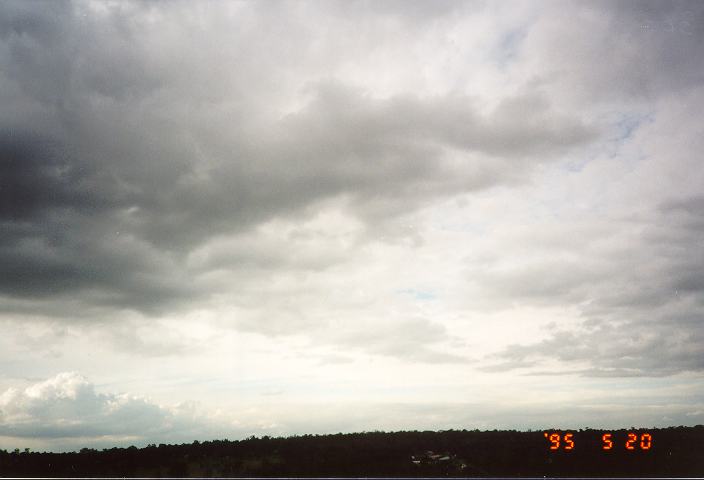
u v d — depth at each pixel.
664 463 142.00
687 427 159.38
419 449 184.25
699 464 138.50
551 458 159.00
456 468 164.25
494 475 156.38
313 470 175.88
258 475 173.25
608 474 141.88
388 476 163.62
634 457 149.12
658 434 155.25
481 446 180.00
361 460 179.62
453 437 194.00
